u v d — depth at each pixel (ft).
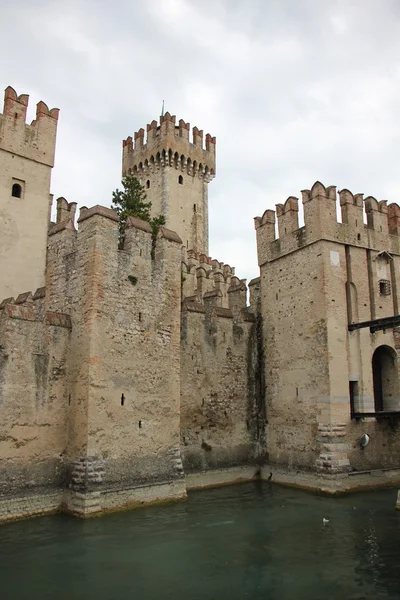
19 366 67.92
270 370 104.01
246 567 51.08
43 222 101.86
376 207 104.37
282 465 97.45
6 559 51.75
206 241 224.94
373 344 96.58
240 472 98.94
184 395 93.91
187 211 219.00
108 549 55.26
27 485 66.39
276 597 44.06
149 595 44.32
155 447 75.77
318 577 48.65
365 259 99.60
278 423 100.12
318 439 89.92
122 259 76.18
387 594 44.78
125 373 73.56
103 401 70.18
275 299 104.83
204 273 164.25
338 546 57.62
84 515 64.95
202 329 99.30
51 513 67.31
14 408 66.64
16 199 98.58
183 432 92.58
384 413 89.25
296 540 59.72
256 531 63.16
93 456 67.77
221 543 58.34
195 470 92.38
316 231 95.81
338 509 74.59
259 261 110.42
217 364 100.53
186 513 71.00
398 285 104.32
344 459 87.66
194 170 224.94
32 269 98.99
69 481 68.74
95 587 45.73
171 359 80.59
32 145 102.32
